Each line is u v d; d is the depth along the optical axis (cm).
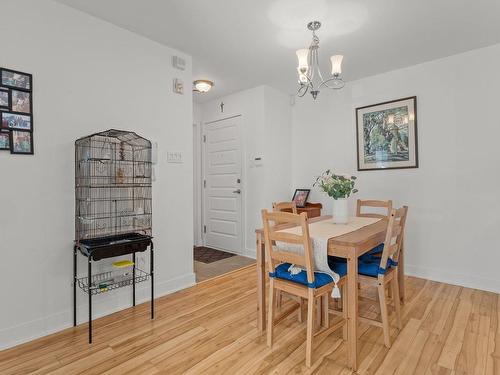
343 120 394
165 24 250
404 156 342
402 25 249
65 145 223
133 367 175
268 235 197
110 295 250
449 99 312
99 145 241
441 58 316
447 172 315
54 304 217
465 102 303
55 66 218
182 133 306
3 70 195
